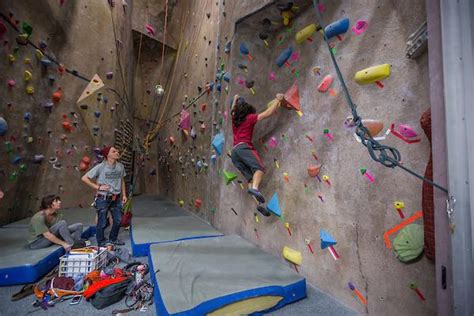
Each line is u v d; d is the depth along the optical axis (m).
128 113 7.95
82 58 5.49
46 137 4.77
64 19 5.00
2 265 2.34
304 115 2.51
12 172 3.94
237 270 2.34
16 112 3.93
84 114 5.59
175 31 8.58
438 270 1.15
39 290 2.18
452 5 1.09
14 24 3.75
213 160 4.29
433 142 1.19
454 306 1.02
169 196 7.98
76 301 2.07
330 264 2.16
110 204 3.49
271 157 2.98
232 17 3.51
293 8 2.61
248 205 3.33
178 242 3.11
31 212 4.57
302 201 2.49
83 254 2.49
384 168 1.73
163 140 8.68
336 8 2.18
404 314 1.59
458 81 1.06
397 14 1.69
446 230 1.09
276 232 2.83
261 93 3.16
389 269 1.68
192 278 2.15
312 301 2.08
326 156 2.22
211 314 1.79
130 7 7.68
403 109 1.63
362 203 1.88
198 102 5.35
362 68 1.92
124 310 1.96
